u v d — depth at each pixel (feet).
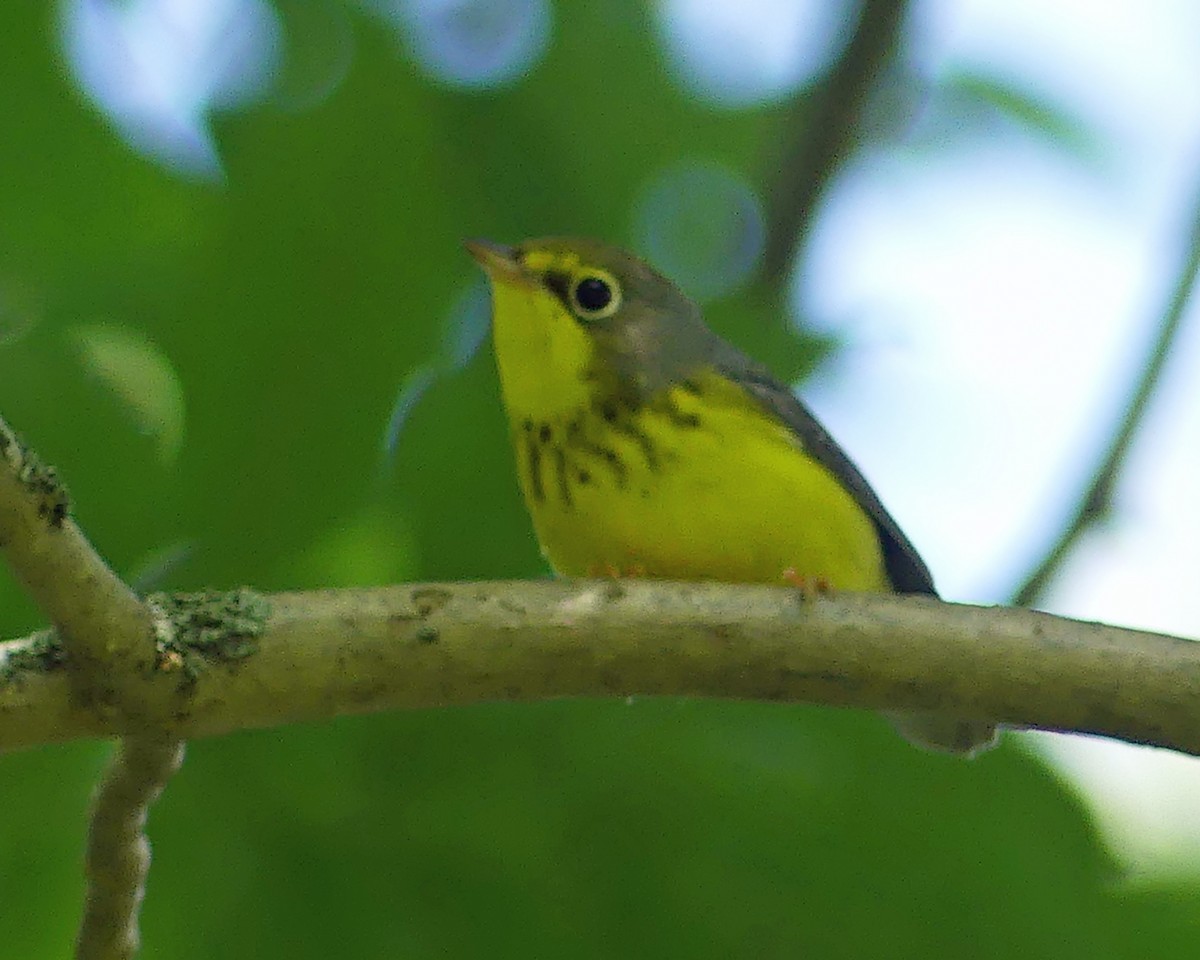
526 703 39.29
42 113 43.83
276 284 42.19
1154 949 39.11
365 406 41.98
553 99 46.73
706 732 39.63
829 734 39.73
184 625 25.73
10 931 39.34
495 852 38.04
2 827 39.24
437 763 38.93
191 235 43.75
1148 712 27.40
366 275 42.65
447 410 42.65
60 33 43.68
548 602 27.09
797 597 27.73
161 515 40.86
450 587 27.02
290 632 26.12
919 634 27.55
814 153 47.80
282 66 43.91
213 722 25.95
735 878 37.86
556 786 38.75
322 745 38.81
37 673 25.26
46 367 41.29
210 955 37.68
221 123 43.55
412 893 37.99
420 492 42.27
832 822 38.29
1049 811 39.37
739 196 48.70
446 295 43.32
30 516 23.79
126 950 29.48
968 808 39.04
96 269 42.91
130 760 27.48
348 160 43.24
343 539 42.45
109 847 28.53
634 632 27.14
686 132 48.65
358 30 44.11
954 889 37.91
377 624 26.45
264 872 38.04
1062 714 27.61
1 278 42.86
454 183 44.37
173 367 41.63
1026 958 37.81
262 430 41.42
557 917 37.78
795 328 45.96
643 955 37.63
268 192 42.73
